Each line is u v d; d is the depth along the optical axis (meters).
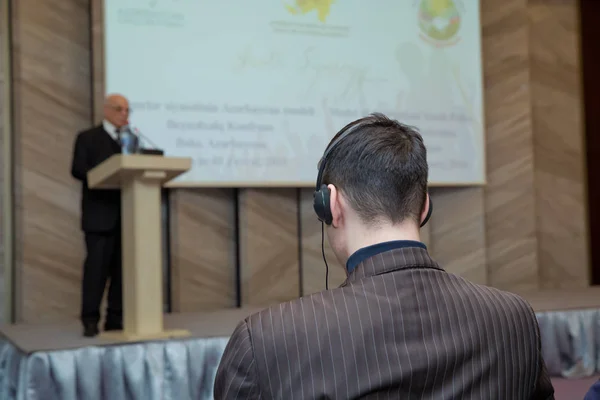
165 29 4.36
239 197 4.64
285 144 4.61
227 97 4.49
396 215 0.94
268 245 4.69
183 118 4.39
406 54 4.92
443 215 5.20
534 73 5.49
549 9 5.54
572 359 3.51
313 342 0.84
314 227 4.83
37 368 2.64
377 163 0.95
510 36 5.30
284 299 4.73
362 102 4.81
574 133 5.57
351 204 0.95
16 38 4.25
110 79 4.24
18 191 4.25
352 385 0.82
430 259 0.94
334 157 0.98
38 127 4.29
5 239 4.24
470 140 5.08
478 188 5.16
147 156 2.72
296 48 4.66
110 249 3.16
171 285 4.52
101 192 3.15
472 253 5.16
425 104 4.96
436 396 0.83
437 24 5.00
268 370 0.84
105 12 4.23
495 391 0.86
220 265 4.65
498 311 0.92
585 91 5.64
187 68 4.40
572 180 5.56
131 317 2.95
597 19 5.60
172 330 3.01
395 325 0.85
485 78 5.28
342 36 4.77
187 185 4.39
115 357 2.76
